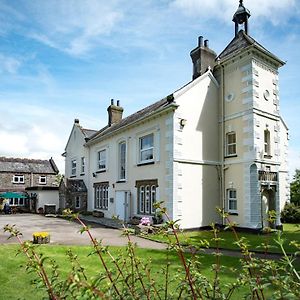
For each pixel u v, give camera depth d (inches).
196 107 706.8
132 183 810.8
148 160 754.8
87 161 1137.4
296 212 826.8
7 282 264.8
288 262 100.3
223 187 713.0
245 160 668.7
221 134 733.3
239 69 708.0
